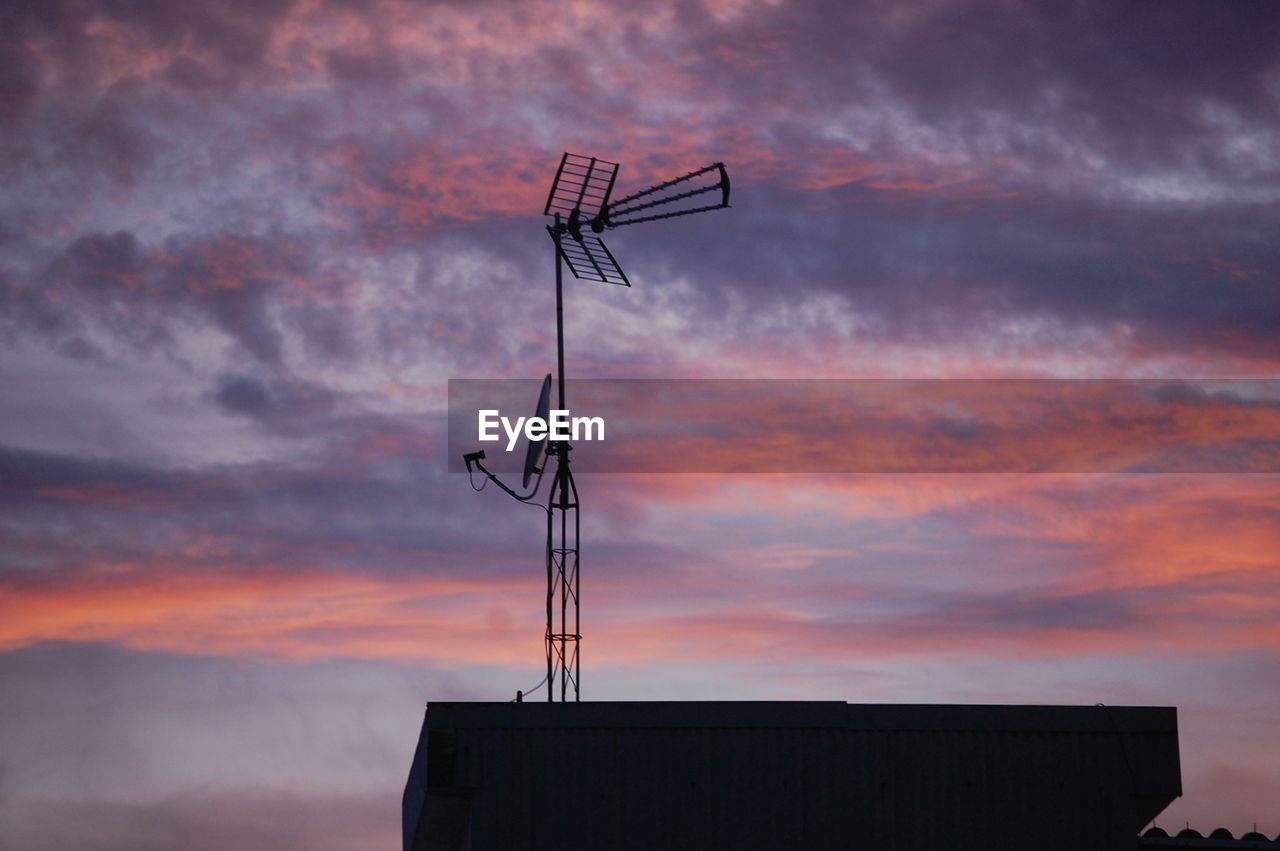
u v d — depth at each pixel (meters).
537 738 25.58
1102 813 25.72
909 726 25.88
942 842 25.48
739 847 25.28
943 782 25.70
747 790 25.50
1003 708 26.02
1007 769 25.80
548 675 28.09
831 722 25.80
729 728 25.72
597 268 31.45
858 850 25.39
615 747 25.58
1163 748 25.97
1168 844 27.14
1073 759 25.89
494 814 25.25
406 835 30.16
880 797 25.58
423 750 26.06
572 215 31.48
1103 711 26.09
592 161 31.89
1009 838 25.56
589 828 25.27
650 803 25.39
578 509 29.11
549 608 28.48
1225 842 26.97
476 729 25.55
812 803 25.50
